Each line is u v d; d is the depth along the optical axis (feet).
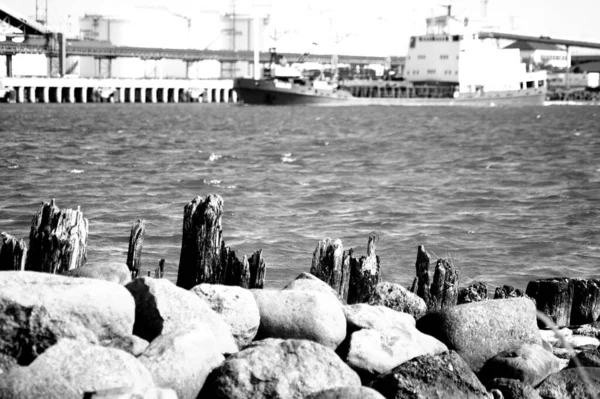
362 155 239.91
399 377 42.50
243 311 47.21
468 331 50.96
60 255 61.98
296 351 42.06
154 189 157.28
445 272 69.97
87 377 36.32
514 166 210.18
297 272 92.07
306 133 340.59
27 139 277.23
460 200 149.69
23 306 40.24
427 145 280.31
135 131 333.62
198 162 211.00
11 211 127.75
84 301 41.04
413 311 60.34
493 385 45.47
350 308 50.24
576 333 62.95
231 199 146.00
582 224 126.31
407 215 132.57
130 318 42.42
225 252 66.90
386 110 590.14
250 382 40.88
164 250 100.94
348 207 139.64
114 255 97.91
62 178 170.19
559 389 46.03
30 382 35.73
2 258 62.28
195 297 46.03
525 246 109.91
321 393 38.91
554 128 387.55
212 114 506.89
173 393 37.19
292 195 152.87
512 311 51.78
